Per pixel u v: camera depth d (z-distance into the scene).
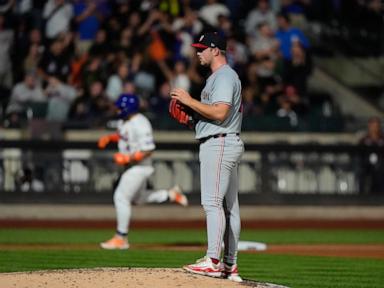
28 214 68.62
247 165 70.50
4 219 68.31
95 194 68.94
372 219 71.31
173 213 70.06
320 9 85.75
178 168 69.38
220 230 30.20
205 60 30.83
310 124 75.19
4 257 43.69
